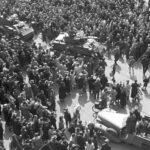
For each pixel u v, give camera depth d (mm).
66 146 22031
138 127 24109
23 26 41000
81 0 47344
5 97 27656
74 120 26094
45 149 22438
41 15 43312
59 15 42875
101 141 24500
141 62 34188
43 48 37250
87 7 45469
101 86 30156
